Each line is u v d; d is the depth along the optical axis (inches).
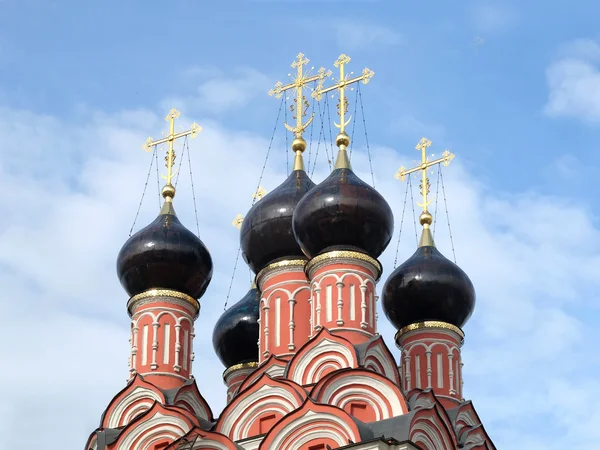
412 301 2071.9
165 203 2118.6
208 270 2075.5
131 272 2044.8
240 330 2146.9
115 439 1889.8
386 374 1867.6
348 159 1996.8
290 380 1838.1
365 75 2070.6
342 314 1891.0
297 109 2150.6
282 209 2039.9
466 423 2003.0
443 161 2222.0
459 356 2068.2
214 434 1808.6
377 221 1937.7
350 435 1728.6
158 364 1990.7
